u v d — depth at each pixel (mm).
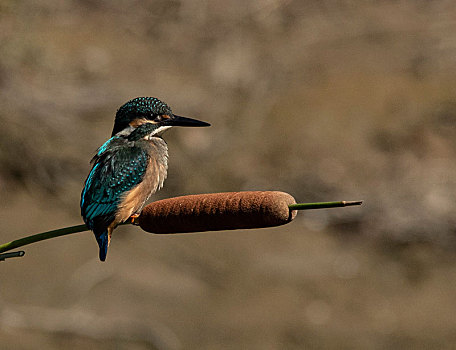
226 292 13273
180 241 13914
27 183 13742
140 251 13359
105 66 17094
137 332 11930
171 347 11875
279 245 14891
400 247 15648
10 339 11227
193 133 16656
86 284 12352
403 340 12859
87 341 11664
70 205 13766
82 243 13023
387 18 20797
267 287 13617
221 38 19344
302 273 14195
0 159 13695
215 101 17672
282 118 17688
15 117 14391
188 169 15883
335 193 16422
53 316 11781
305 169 16891
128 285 12539
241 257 14164
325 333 12773
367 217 16062
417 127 17906
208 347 11984
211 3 19891
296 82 18750
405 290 14352
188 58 18672
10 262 12422
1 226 12836
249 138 17125
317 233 15711
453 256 15500
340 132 17641
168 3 19578
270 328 12648
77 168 14430
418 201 16500
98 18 18672
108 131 15398
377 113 18141
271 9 20188
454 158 17500
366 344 12773
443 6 21000
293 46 19547
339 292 13891
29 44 15516
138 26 18984
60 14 18172
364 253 15359
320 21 20422
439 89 18766
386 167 17250
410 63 19453
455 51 19688
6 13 14992
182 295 12812
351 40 20062
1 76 14734
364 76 18969
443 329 13305
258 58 19156
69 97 15539
